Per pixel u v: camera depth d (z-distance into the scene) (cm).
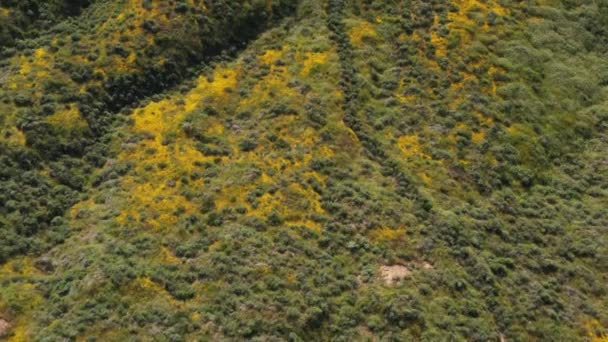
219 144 5206
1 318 4097
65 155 5100
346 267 4478
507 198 5250
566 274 4859
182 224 4619
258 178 4906
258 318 4081
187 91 5647
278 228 4616
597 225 5238
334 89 5619
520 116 5781
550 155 5688
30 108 5178
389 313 4222
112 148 5228
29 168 4931
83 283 4209
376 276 4438
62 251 4550
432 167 5269
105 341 3944
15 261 4478
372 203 4838
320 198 4847
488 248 4841
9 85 5281
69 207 4862
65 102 5303
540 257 4897
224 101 5550
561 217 5262
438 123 5578
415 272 4503
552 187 5488
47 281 4328
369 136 5347
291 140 5206
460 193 5156
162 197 4791
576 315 4594
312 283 4316
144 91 5606
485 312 4422
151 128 5338
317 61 5834
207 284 4259
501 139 5569
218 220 4641
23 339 3981
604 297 4797
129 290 4194
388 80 5847
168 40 5794
